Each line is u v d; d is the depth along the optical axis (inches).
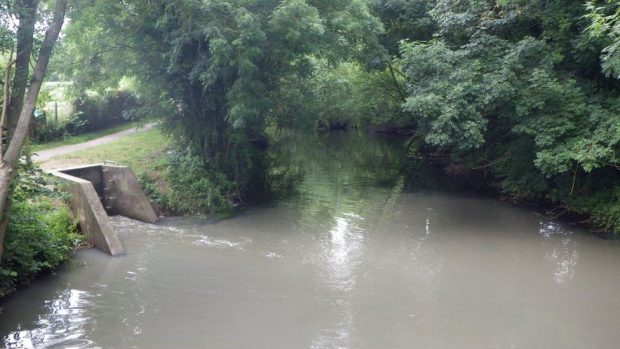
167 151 694.5
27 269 380.2
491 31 679.1
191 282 400.5
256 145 1087.0
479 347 315.6
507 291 402.6
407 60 673.0
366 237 534.6
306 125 789.2
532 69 608.4
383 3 874.8
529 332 336.2
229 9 550.3
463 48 682.2
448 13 685.9
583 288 411.8
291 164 1000.2
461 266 456.4
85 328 323.3
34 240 394.3
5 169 296.0
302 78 746.8
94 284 390.6
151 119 683.4
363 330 332.2
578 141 549.3
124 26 581.9
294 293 386.0
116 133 890.7
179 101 659.4
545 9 642.8
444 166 979.9
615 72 494.3
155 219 559.8
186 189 609.6
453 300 383.2
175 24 573.6
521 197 707.4
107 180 574.2
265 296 378.6
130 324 330.0
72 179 486.6
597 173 605.6
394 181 846.5
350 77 1195.3
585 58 592.1
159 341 310.0
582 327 345.1
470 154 863.7
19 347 297.3
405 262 461.7
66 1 319.6
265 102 627.2
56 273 408.2
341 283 408.8
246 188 719.1
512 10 644.7
